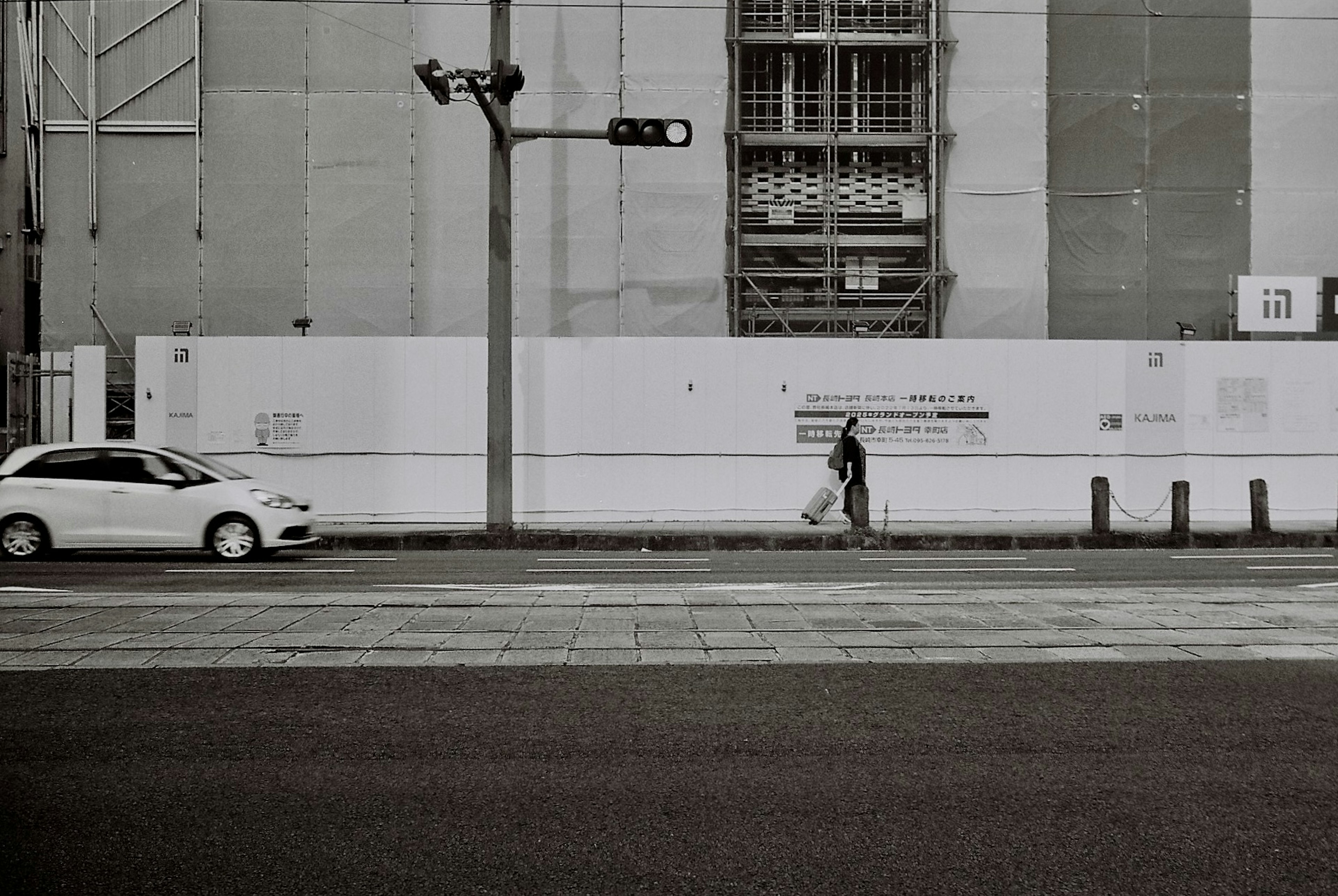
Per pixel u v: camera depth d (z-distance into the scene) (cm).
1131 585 986
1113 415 1717
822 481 1711
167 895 328
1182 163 2038
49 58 2011
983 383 1717
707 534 1505
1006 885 337
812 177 2058
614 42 2023
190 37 2009
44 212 2000
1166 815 398
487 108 1423
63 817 393
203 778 436
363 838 374
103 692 565
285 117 2017
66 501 1227
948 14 2028
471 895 329
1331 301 1953
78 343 2005
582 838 375
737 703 550
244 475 1346
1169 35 2039
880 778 438
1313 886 338
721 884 337
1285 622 769
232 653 656
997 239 2020
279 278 2014
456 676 604
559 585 992
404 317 2017
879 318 2041
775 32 2036
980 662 640
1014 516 1706
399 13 2022
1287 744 484
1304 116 2047
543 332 2011
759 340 1716
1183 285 2030
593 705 545
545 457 1703
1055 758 464
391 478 1703
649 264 2009
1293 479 1730
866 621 776
